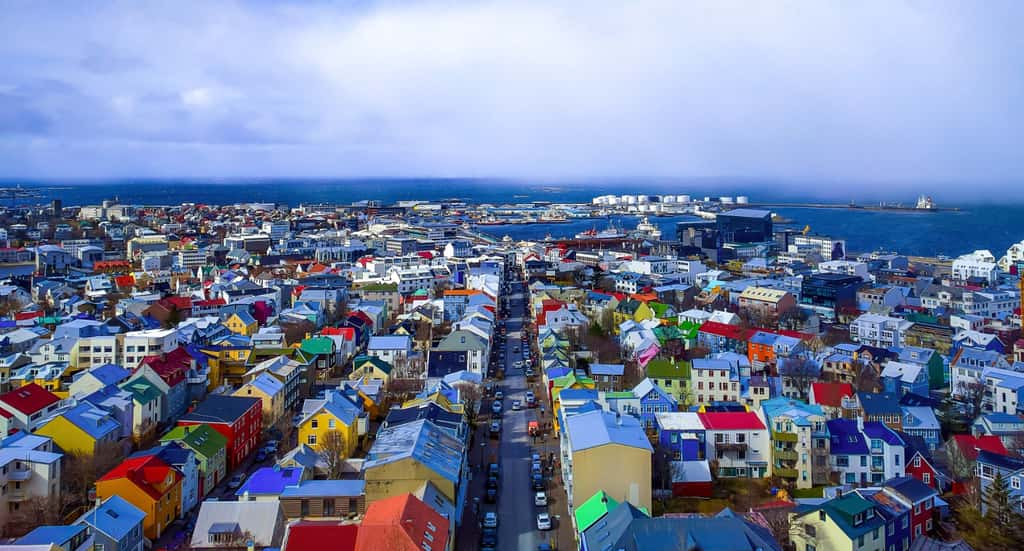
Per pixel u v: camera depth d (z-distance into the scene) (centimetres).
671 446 13612
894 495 11269
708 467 13225
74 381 17325
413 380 19525
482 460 14738
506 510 12450
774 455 13438
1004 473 11938
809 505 11506
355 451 15212
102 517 10244
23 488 11912
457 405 16088
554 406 17025
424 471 11025
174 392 17538
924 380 18875
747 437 13738
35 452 12344
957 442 13862
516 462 14650
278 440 16025
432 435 12625
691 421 13950
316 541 9000
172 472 12069
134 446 15488
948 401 18638
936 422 15150
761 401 15725
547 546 11056
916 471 13375
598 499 10875
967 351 19138
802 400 16900
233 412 15050
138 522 10556
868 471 13375
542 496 12656
